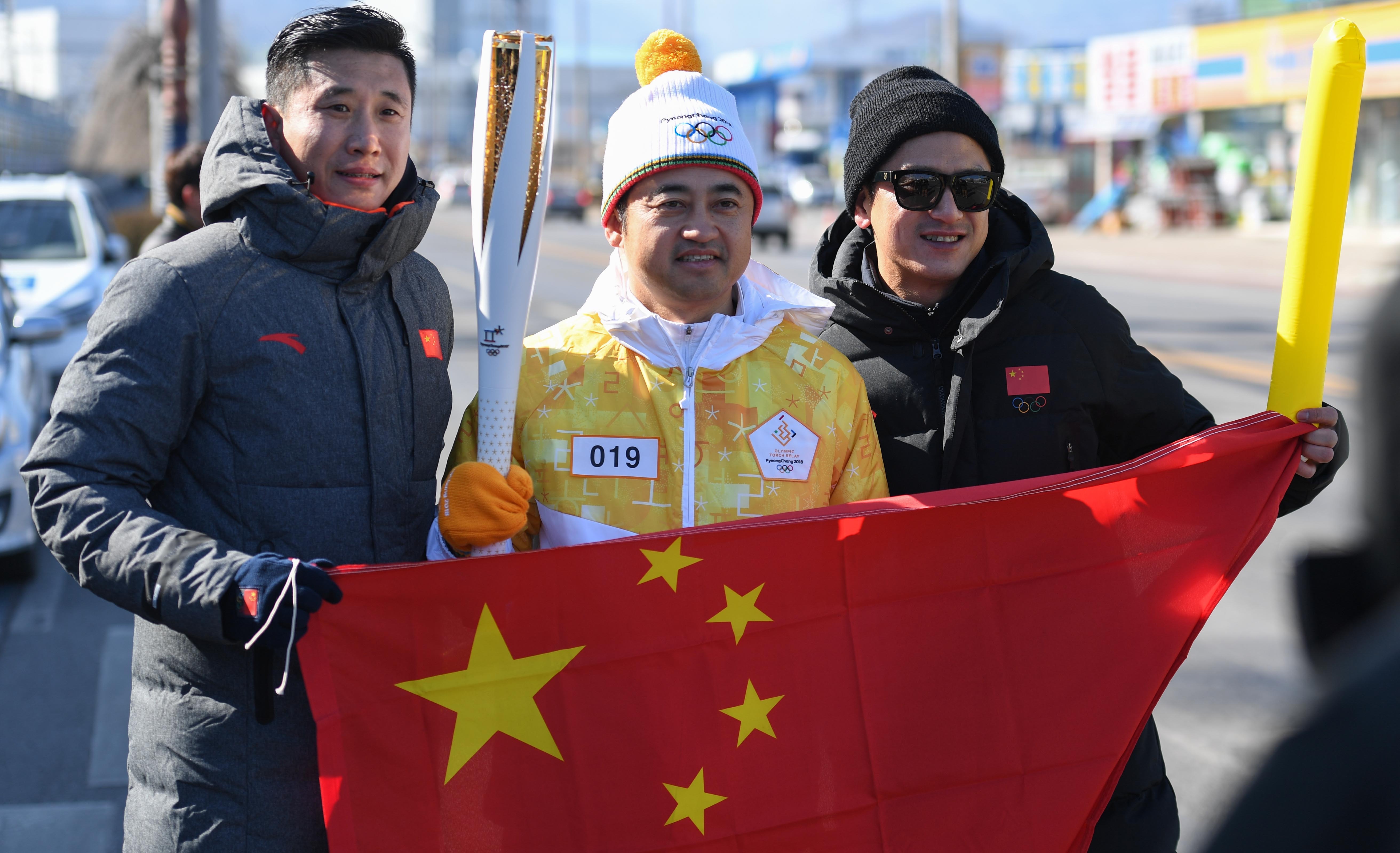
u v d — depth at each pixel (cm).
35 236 973
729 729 203
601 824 198
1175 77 2841
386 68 204
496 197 194
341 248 195
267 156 194
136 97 2702
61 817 348
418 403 207
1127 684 215
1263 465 221
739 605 205
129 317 184
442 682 192
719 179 213
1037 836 211
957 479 241
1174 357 1051
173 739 191
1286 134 2600
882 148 239
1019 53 3962
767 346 224
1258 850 83
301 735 192
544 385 220
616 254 231
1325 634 90
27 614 527
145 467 185
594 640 199
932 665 211
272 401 190
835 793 206
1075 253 2306
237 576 170
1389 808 78
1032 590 215
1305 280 217
